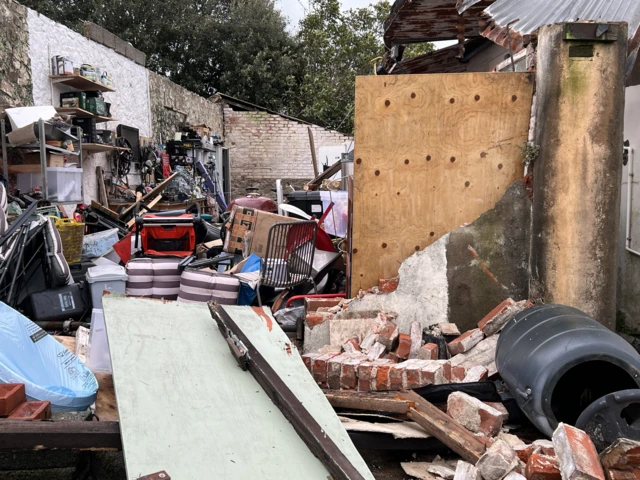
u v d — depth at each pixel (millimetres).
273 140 17516
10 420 1971
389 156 3893
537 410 2596
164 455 1812
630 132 4273
